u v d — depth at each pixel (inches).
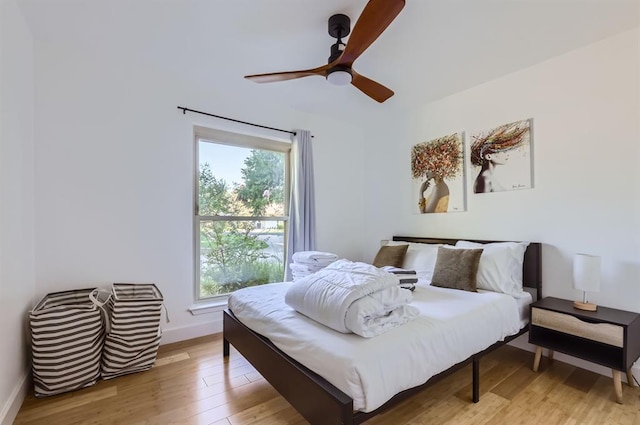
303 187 133.5
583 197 87.6
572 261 89.6
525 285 97.3
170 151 106.7
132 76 99.7
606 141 83.4
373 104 131.6
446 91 116.9
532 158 97.7
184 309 108.9
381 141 151.8
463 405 70.3
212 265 118.6
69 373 74.2
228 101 119.0
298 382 56.1
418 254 116.0
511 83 102.3
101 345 80.8
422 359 56.7
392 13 55.6
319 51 90.7
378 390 48.7
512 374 85.0
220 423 64.2
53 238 86.4
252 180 129.2
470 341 67.5
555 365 90.2
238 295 89.6
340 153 153.1
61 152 87.8
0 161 60.4
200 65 100.2
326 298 62.3
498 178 106.0
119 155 97.2
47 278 85.3
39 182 84.2
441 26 76.2
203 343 105.3
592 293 86.4
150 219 102.6
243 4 70.2
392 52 88.9
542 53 89.9
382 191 151.4
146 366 86.0
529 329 86.3
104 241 94.4
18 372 69.6
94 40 86.0
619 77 81.1
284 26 78.3
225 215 122.0
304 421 65.0
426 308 73.3
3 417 60.3
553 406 69.9
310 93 121.2
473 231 113.4
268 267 133.2
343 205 154.1
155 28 80.0
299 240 131.4
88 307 78.6
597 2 67.7
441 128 124.3
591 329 74.8
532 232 97.9
